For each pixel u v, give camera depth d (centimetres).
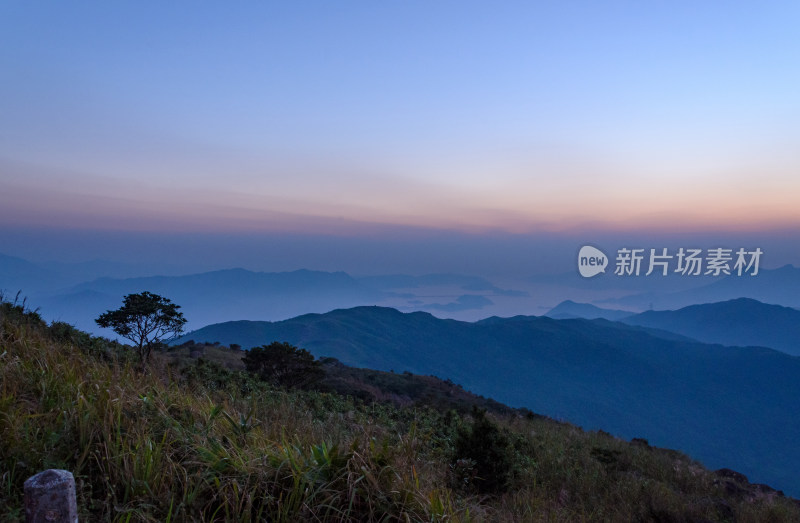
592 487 968
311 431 570
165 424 427
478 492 727
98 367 542
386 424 1082
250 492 354
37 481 231
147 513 313
